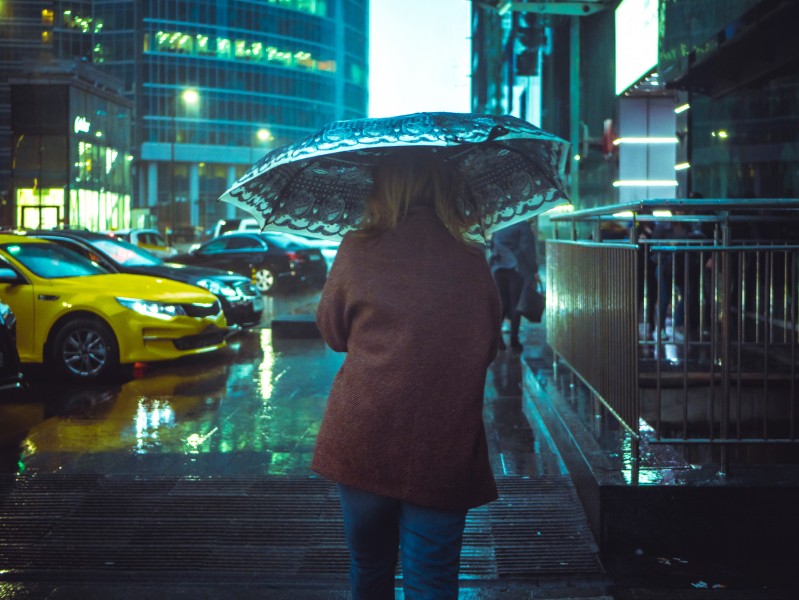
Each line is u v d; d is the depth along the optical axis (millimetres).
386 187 2420
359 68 130000
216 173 112312
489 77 52906
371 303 2316
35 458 5672
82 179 55719
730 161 10828
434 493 2242
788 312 7742
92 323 9023
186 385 8500
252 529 4453
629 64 17172
